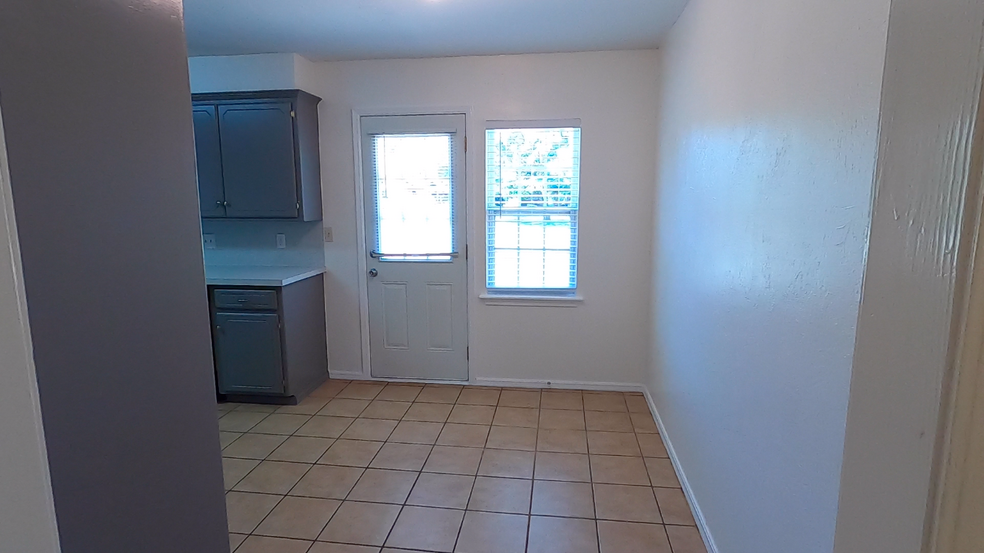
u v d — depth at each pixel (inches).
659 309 122.6
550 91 134.0
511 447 111.5
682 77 102.3
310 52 131.5
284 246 150.2
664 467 103.2
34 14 29.2
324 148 143.8
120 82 35.4
